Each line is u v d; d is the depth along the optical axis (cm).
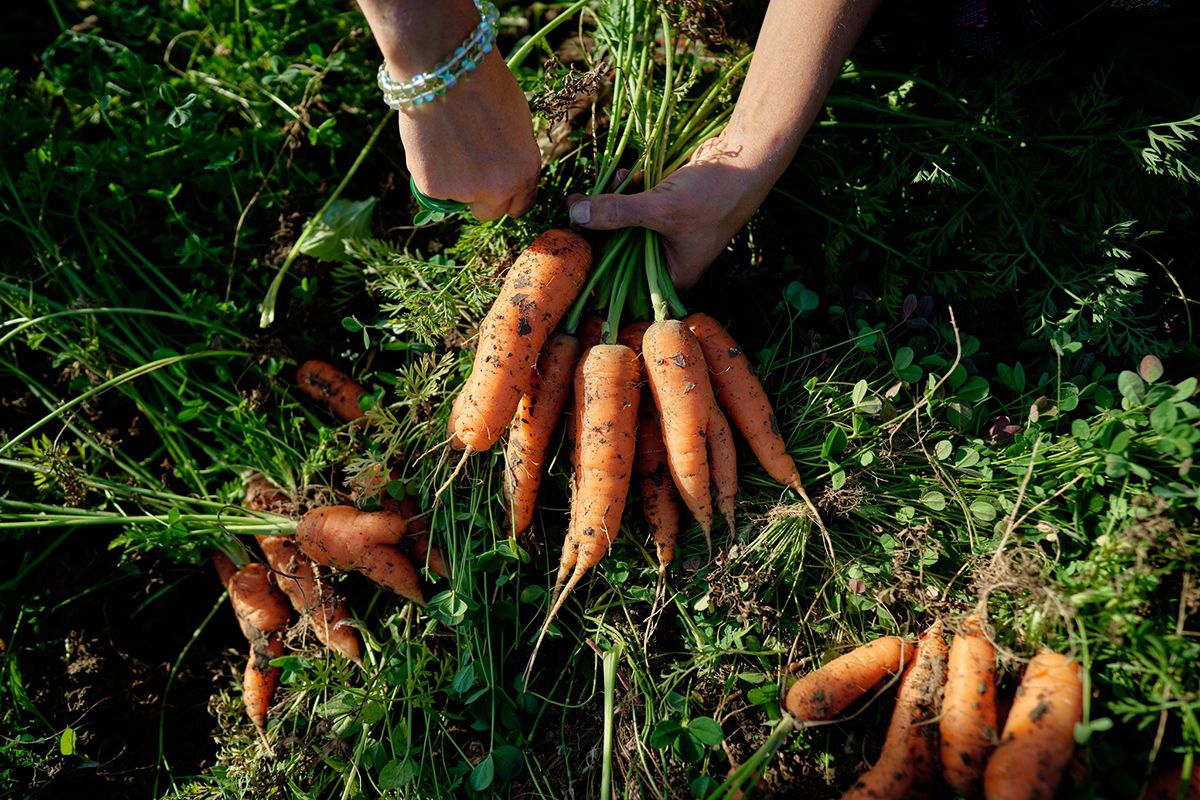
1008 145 71
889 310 73
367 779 71
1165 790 56
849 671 62
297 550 76
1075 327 70
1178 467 61
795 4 63
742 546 67
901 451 68
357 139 87
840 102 73
